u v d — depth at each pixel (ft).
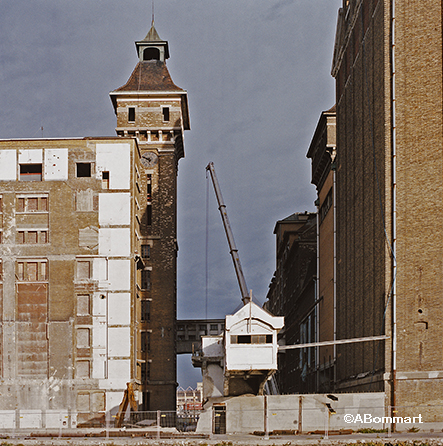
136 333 220.02
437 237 151.94
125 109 280.72
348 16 216.54
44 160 213.25
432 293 150.61
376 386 157.58
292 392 345.31
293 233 374.22
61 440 129.70
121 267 208.44
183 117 305.73
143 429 152.25
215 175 262.47
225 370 155.84
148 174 278.05
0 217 209.77
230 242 247.29
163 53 298.15
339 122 230.27
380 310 159.02
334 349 224.53
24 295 205.77
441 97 156.56
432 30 159.63
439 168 153.99
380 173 163.73
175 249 286.05
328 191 249.34
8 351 202.08
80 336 204.03
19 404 198.80
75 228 209.97
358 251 190.80
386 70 161.99
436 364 147.43
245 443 123.44
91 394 200.34
